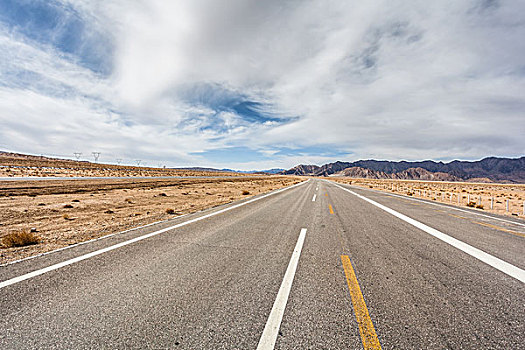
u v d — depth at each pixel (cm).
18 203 1127
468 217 925
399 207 1138
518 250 497
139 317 242
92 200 1312
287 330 225
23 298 274
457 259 434
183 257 418
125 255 425
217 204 1170
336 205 1152
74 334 216
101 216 845
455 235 613
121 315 245
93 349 199
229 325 231
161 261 397
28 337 212
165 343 206
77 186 2070
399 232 630
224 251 453
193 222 720
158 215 858
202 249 463
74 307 258
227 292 294
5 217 812
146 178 3906
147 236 557
